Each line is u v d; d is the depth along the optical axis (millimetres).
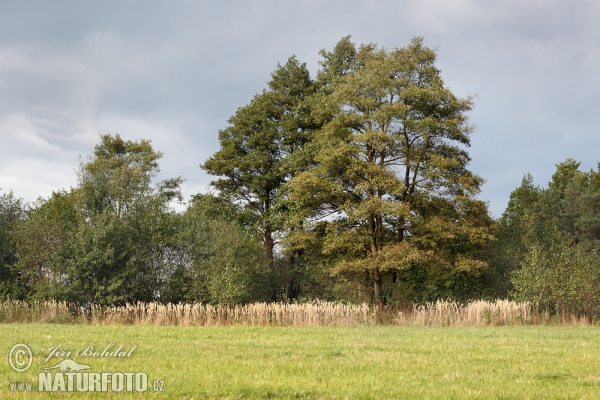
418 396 8664
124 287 34406
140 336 17453
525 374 10680
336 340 16891
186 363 11328
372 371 10773
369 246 36812
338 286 38594
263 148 46281
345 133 36469
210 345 14852
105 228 34094
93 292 34188
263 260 39219
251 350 13820
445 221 35031
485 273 38406
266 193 46906
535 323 28766
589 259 31938
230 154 46531
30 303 32750
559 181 68625
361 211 33719
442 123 34906
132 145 54719
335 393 8781
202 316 27219
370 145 35000
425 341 16859
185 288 34781
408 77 36281
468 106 35938
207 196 46312
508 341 17047
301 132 44656
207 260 35531
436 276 37125
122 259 34938
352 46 43969
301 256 43969
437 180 35438
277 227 43438
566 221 57500
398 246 33938
